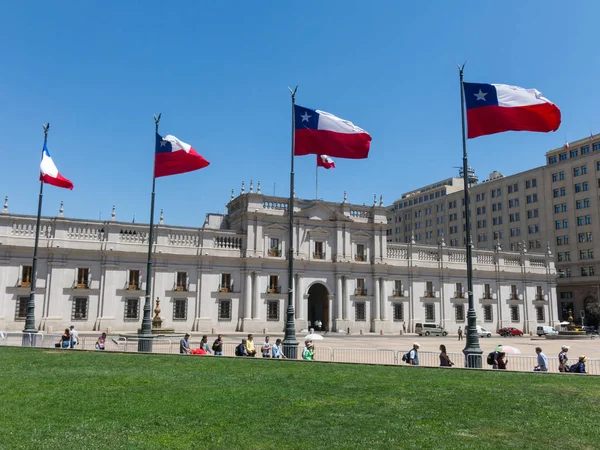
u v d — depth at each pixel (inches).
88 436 438.9
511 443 439.8
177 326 2425.0
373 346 1785.2
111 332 2282.2
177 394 616.4
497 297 3137.3
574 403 588.7
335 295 2760.8
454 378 768.9
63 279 2251.5
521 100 1039.6
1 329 2127.2
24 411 517.0
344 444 431.5
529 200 4293.8
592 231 3816.4
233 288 2566.4
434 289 2979.8
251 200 2642.7
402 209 5703.7
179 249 2471.7
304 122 1188.5
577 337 2463.1
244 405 563.5
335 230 2800.2
